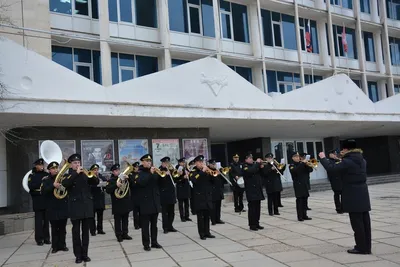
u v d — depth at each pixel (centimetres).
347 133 2220
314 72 2088
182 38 1622
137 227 996
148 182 725
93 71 1433
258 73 1842
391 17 2512
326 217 991
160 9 1535
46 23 1276
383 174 2281
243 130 1683
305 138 2244
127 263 635
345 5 2261
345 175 614
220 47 1688
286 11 2008
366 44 2403
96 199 924
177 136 1413
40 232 845
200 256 650
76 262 658
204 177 802
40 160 867
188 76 1227
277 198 1176
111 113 1064
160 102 1162
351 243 682
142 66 1538
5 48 927
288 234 797
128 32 1481
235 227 920
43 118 1028
